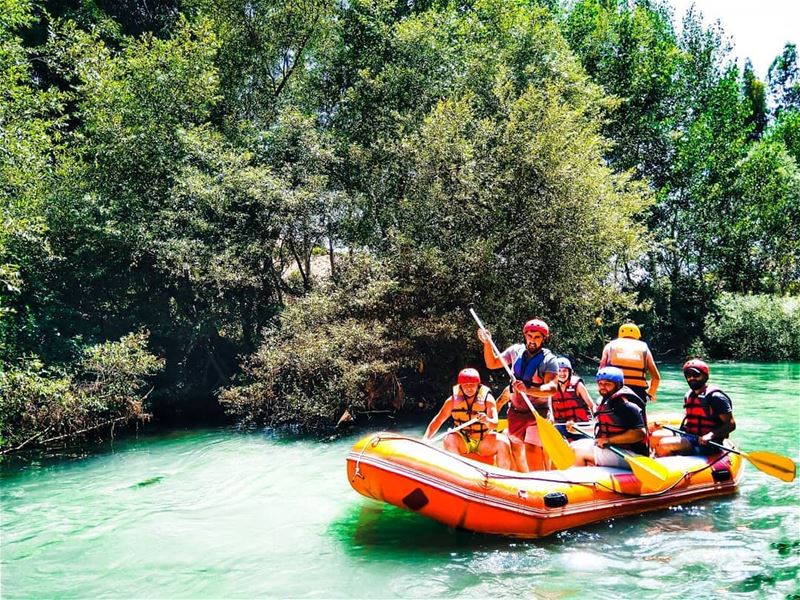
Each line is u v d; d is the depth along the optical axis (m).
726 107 25.58
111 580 4.62
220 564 4.87
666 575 4.47
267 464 8.20
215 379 13.58
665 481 5.86
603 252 12.95
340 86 16.91
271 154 14.32
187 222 12.49
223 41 16.42
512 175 12.24
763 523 5.50
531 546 5.04
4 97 10.88
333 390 10.37
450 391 12.32
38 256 11.27
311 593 4.30
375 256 12.77
